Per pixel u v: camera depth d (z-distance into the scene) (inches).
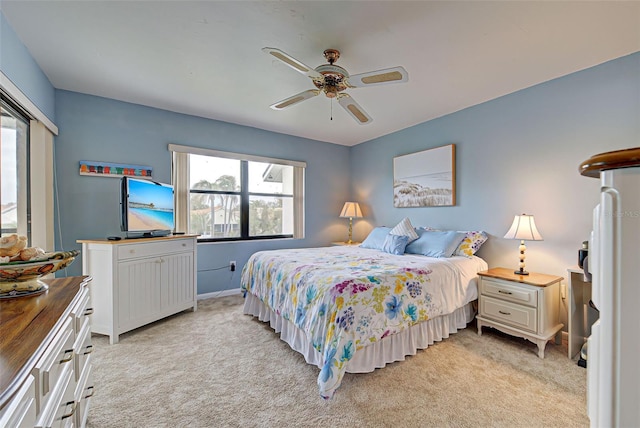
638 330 16.6
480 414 62.8
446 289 98.1
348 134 174.1
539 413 63.1
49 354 35.1
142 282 106.1
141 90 113.8
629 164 16.6
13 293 49.3
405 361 85.4
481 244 121.4
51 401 35.9
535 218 107.6
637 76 85.3
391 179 170.6
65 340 42.3
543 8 67.2
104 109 121.1
